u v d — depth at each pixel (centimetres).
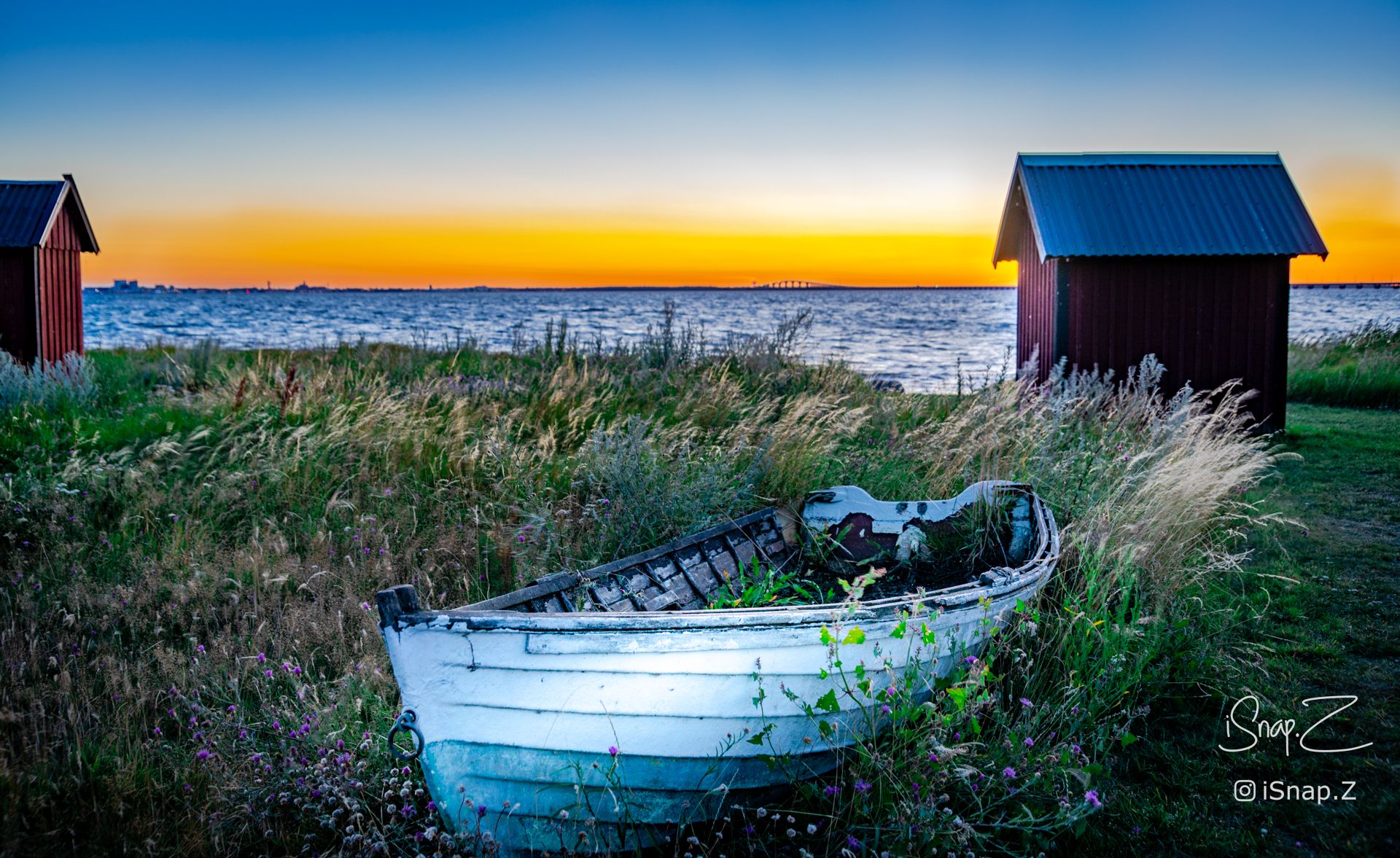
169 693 506
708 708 391
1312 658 551
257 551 673
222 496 766
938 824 368
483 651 365
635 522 720
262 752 438
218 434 933
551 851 396
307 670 536
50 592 612
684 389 1237
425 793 421
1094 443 841
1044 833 394
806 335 1514
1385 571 701
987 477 836
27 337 1480
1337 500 924
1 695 488
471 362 1529
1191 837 391
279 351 1831
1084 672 500
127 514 730
